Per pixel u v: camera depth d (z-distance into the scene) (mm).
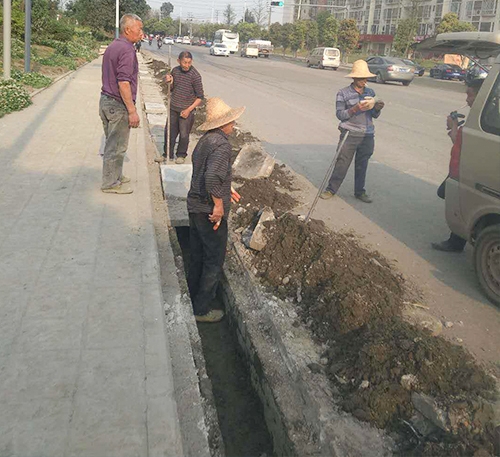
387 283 4660
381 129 13648
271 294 4527
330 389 3338
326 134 12602
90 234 5105
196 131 11836
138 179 7066
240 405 3783
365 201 7535
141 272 4426
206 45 94250
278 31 79438
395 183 8617
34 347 3354
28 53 17594
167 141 8453
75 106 13188
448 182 5184
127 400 2959
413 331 3568
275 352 3816
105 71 5773
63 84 18000
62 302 3887
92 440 2670
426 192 8195
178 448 2664
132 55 5648
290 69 38750
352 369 3404
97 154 8258
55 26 30547
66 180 6766
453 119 5891
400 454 2893
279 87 23484
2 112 11125
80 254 4672
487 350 4012
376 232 6375
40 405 2873
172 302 4172
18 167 7250
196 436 2877
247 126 13117
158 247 5129
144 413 2875
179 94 8422
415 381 3188
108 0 47750
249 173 7820
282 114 15344
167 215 5977
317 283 4473
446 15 54156
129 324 3674
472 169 4824
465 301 4750
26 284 4109
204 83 22844
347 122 7184
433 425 2998
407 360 3303
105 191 6324
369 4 79938
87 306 3857
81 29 43344
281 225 5172
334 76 33531
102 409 2879
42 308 3793
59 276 4266
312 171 9062
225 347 4418
